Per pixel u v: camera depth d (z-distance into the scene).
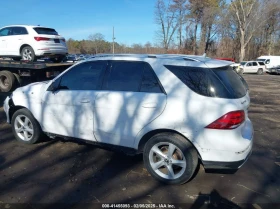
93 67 3.87
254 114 7.67
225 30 46.09
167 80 3.29
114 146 3.69
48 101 4.12
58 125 4.10
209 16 45.47
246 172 3.76
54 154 4.17
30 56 9.62
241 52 41.81
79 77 3.95
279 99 10.75
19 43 9.66
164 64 3.39
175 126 3.17
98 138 3.78
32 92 4.34
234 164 3.08
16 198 2.97
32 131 4.43
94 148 4.43
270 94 12.33
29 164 3.81
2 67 9.33
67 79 4.05
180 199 3.04
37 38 9.42
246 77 24.58
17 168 3.68
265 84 17.39
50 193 3.09
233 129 3.01
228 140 3.01
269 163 4.09
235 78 3.54
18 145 4.49
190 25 49.06
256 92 13.02
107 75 3.72
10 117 4.76
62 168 3.72
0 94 8.84
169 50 47.78
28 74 9.16
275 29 46.44
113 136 3.63
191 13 48.16
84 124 3.83
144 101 3.33
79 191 3.15
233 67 3.73
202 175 3.62
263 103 9.70
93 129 3.77
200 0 46.09
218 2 45.50
